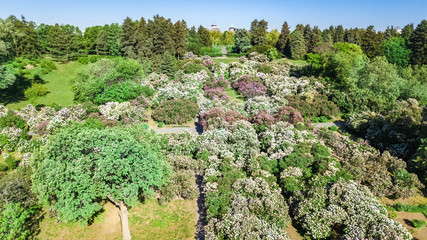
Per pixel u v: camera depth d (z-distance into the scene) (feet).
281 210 68.69
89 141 63.87
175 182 80.79
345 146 102.27
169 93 151.53
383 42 282.56
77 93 151.33
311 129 123.75
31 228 68.95
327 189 74.90
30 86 180.24
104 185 60.59
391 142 109.81
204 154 92.38
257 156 93.86
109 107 127.95
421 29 253.24
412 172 92.68
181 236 69.31
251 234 59.98
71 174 58.29
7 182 70.03
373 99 140.36
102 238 68.74
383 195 79.66
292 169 82.79
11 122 111.96
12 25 175.42
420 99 147.84
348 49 254.88
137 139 81.30
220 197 70.79
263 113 124.88
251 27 360.69
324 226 64.44
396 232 60.08
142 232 70.59
